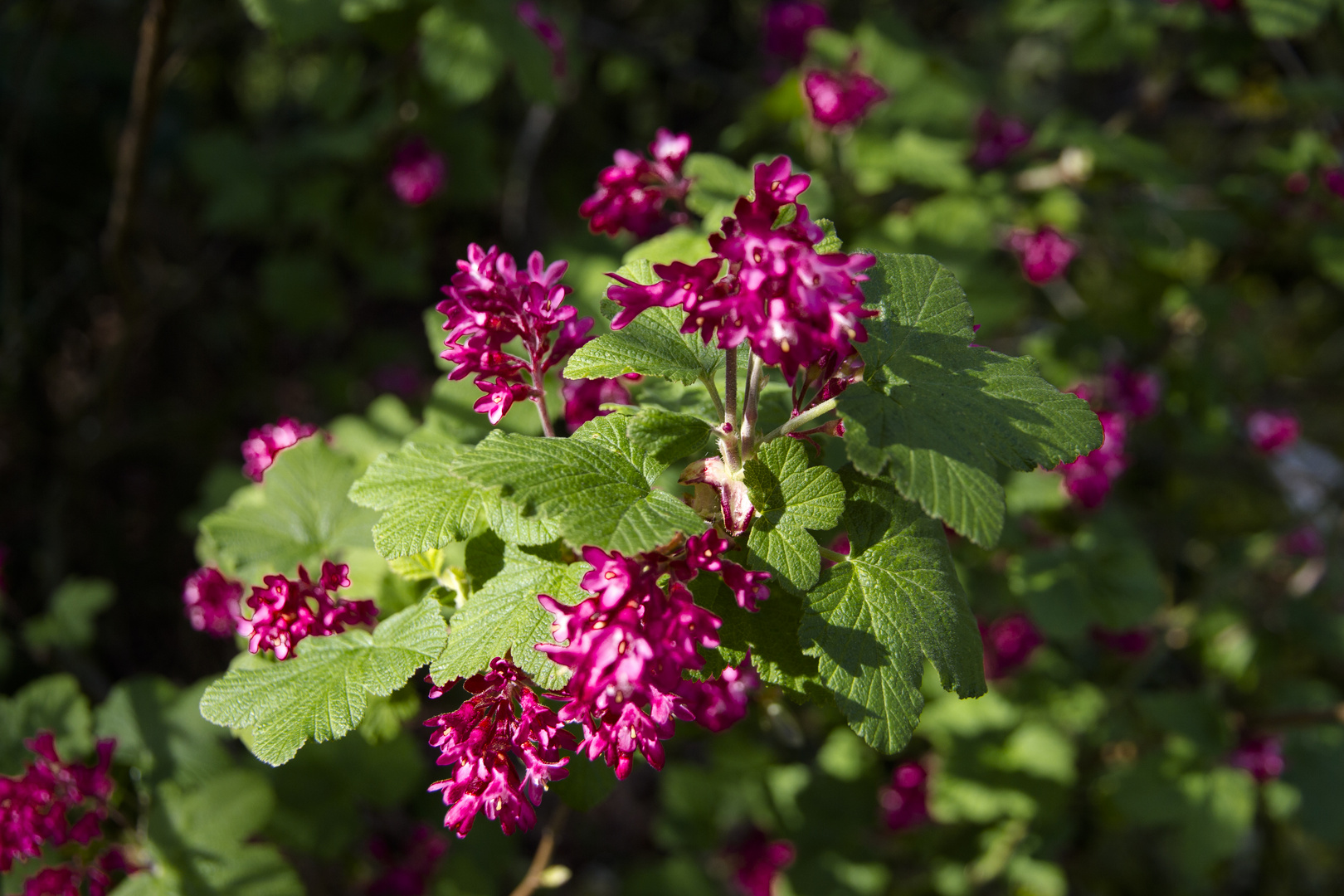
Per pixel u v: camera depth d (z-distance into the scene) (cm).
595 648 34
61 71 92
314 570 44
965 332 39
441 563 41
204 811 50
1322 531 94
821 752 79
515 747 37
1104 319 84
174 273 102
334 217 87
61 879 47
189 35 86
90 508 96
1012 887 77
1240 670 84
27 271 96
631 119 122
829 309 34
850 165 69
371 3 59
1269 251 84
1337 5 78
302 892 50
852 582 37
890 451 36
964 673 38
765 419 42
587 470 37
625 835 99
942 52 91
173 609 99
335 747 56
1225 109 102
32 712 51
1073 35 81
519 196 104
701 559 36
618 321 36
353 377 100
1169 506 103
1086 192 81
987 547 35
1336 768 81
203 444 102
